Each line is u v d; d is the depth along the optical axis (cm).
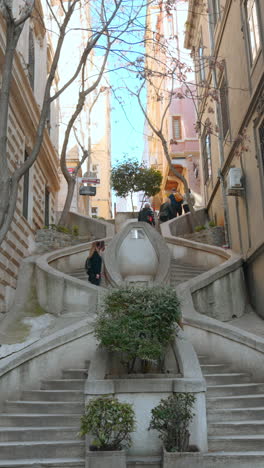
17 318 1167
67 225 2242
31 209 1702
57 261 1515
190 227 2139
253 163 1281
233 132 1531
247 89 1323
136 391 642
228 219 1661
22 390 761
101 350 725
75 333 846
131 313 705
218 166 1867
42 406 718
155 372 724
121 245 1210
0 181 763
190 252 1628
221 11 1700
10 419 689
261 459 588
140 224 1238
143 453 619
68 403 718
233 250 1561
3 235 743
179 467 572
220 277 1202
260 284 1216
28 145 1672
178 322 746
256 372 809
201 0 2155
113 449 585
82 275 1446
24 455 621
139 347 670
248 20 1327
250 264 1303
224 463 581
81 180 2833
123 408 590
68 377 811
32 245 1667
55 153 2214
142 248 1191
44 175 2033
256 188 1253
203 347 891
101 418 583
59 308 1161
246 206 1364
